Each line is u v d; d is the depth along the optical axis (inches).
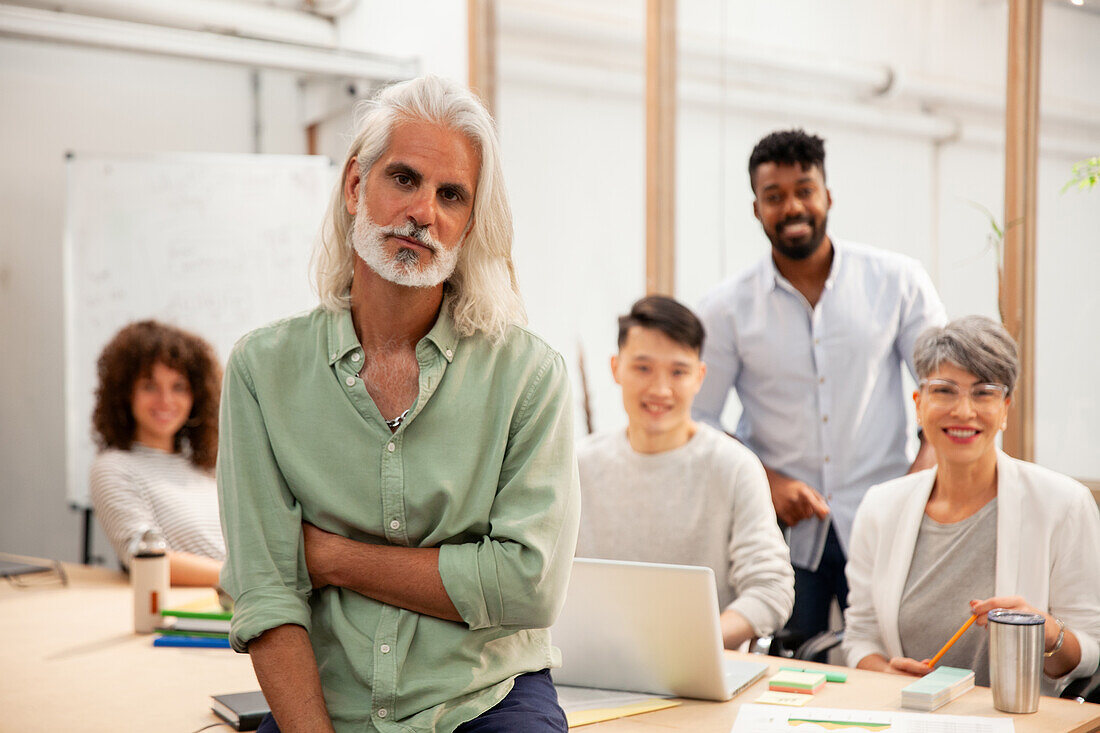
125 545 124.8
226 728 70.0
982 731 67.0
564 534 61.9
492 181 63.0
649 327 116.3
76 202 171.6
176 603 106.3
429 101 61.5
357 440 61.9
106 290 171.5
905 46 123.7
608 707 73.5
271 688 58.5
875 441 123.7
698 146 141.9
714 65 140.4
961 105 119.8
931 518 101.4
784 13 133.6
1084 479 111.3
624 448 120.0
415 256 60.0
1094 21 110.4
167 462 135.0
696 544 115.3
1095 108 110.6
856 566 105.5
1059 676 92.0
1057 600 96.0
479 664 61.1
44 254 186.4
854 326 125.6
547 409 63.5
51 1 165.9
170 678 81.7
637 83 148.9
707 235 140.5
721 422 136.6
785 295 131.2
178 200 173.6
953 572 99.0
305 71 174.7
